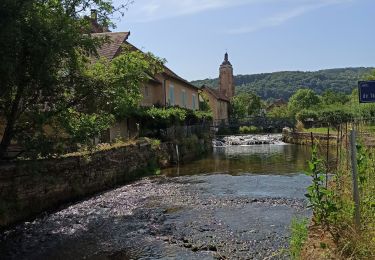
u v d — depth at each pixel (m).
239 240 9.22
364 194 7.43
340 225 6.32
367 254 5.45
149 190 15.95
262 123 59.62
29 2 10.16
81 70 13.25
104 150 16.73
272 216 11.30
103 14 13.37
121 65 14.02
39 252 9.05
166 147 25.05
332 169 11.85
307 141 37.81
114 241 9.66
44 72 11.01
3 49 9.77
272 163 24.67
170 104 34.28
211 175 20.06
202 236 9.67
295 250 6.52
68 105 12.99
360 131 17.27
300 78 165.50
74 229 10.73
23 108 12.10
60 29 11.45
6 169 11.08
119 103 13.71
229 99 79.62
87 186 15.20
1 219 10.74
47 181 12.74
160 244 9.28
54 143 12.62
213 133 50.38
